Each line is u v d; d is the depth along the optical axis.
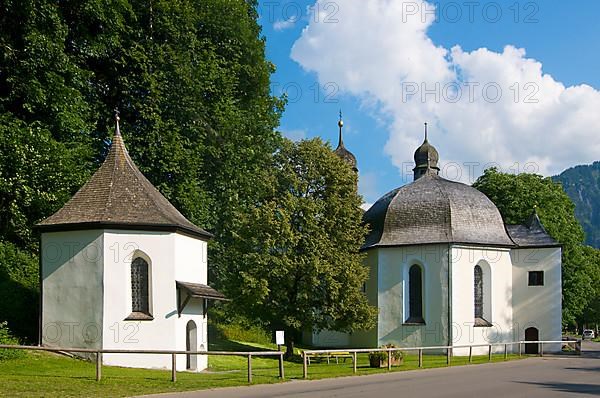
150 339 26.64
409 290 44.72
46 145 31.14
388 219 46.44
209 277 41.31
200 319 29.67
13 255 34.84
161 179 37.59
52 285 27.05
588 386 21.69
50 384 19.11
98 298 26.23
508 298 46.28
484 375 26.42
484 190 62.47
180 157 36.97
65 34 32.25
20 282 33.50
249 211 39.72
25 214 32.75
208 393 18.78
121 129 37.31
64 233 27.14
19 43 31.75
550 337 46.34
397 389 20.36
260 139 44.06
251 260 36.84
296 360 37.22
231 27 42.69
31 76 31.30
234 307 39.09
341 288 37.62
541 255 47.00
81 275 26.64
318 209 38.44
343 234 38.97
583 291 60.66
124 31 36.34
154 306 26.91
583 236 63.34
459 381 23.45
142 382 20.67
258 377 24.00
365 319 38.09
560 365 33.25
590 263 67.75
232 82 41.88
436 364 33.50
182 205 37.12
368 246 46.12
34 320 30.66
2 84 32.34
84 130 34.31
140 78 37.34
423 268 44.16
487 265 45.19
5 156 30.33
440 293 43.25
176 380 21.69
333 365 33.62
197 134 39.22
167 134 37.34
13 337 27.28
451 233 44.03
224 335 46.22
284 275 36.78
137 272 27.30
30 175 30.94
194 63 39.59
